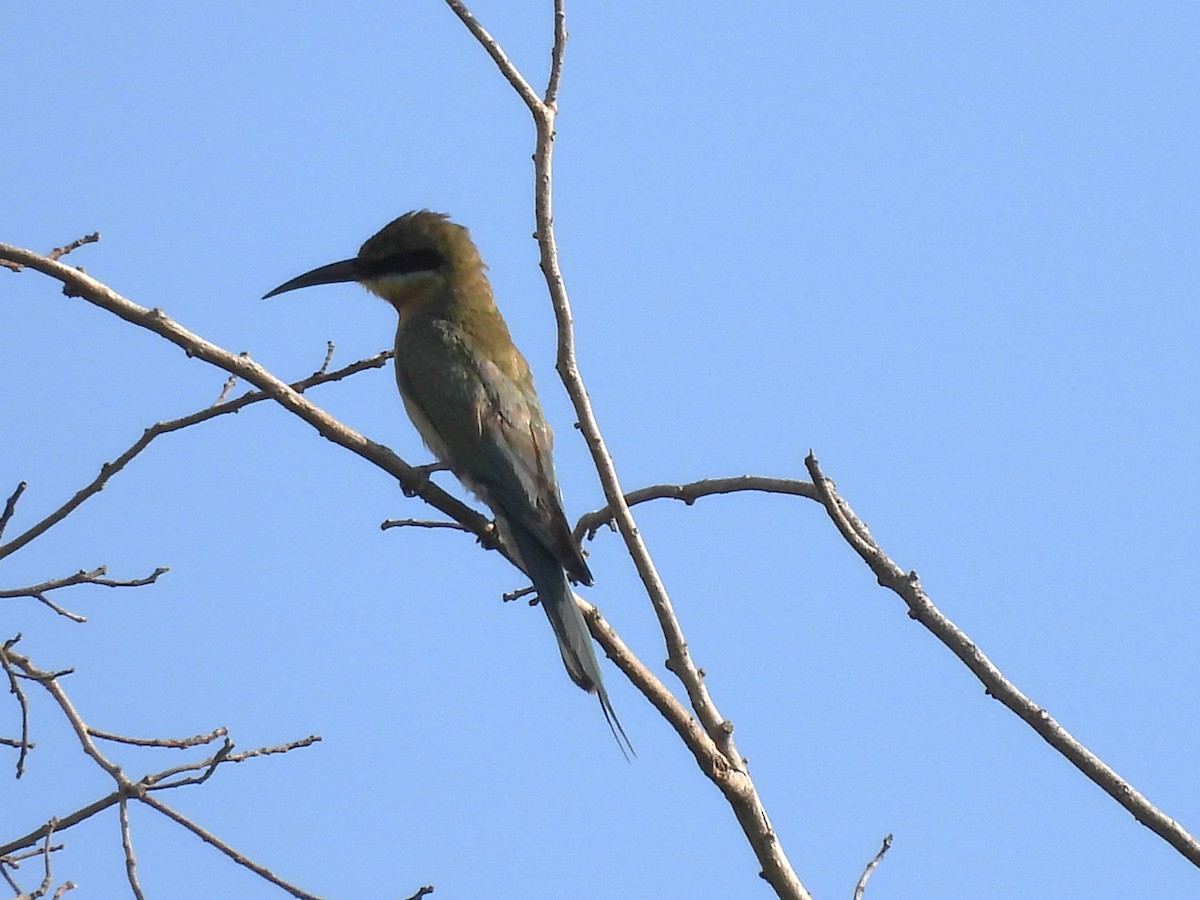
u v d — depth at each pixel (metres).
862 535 8.88
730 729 8.76
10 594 9.64
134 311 10.09
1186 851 8.32
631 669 9.32
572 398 8.84
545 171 8.91
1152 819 8.38
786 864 8.74
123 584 9.84
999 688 8.55
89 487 9.95
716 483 9.81
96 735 9.32
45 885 8.32
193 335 10.22
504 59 8.95
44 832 8.92
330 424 10.90
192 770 9.12
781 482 9.58
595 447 8.79
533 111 8.95
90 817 9.06
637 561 8.77
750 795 8.75
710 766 8.77
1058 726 8.54
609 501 8.80
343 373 10.83
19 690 9.00
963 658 8.61
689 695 8.78
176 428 10.11
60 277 9.94
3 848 8.94
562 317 8.84
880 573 8.76
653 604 8.80
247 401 10.33
